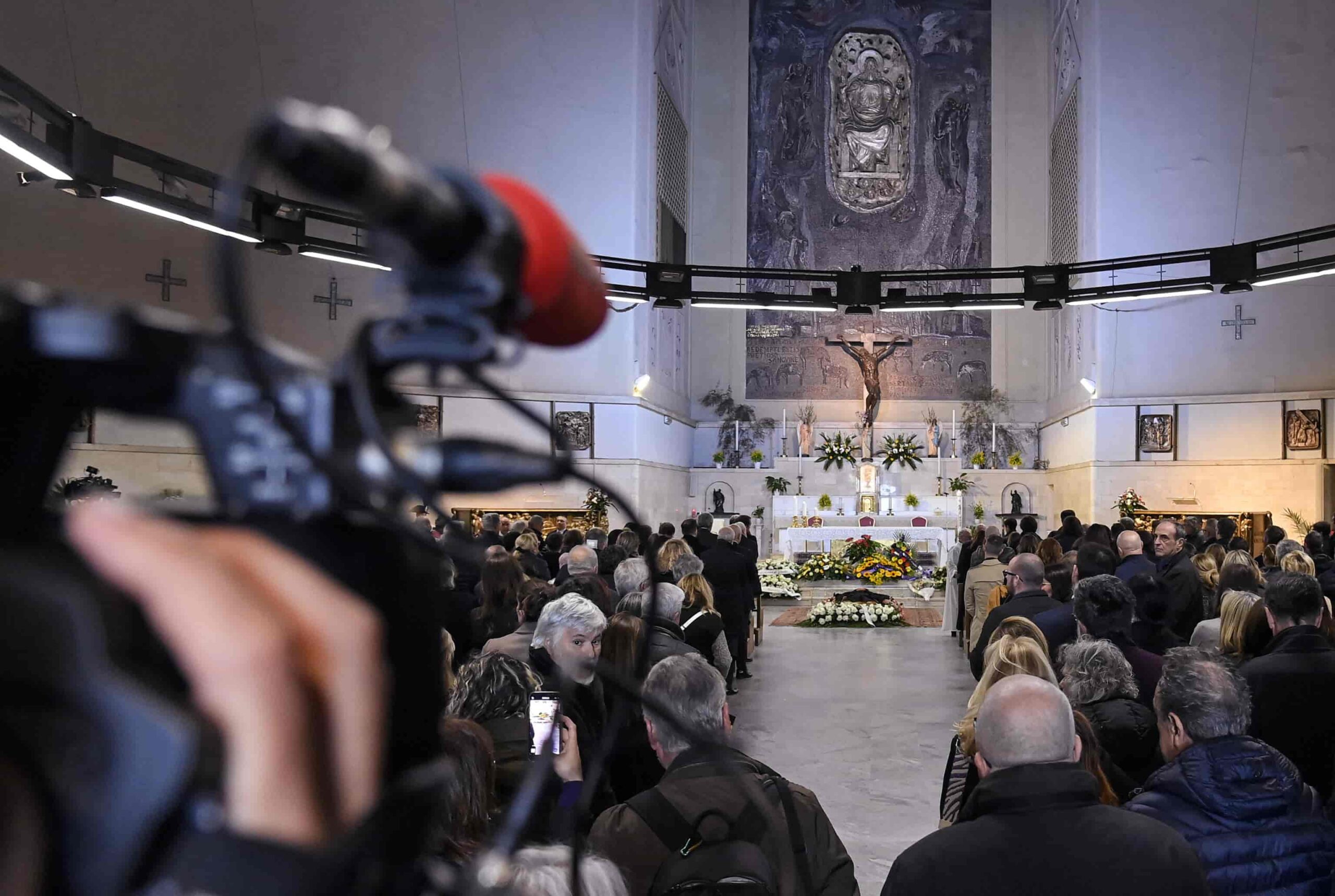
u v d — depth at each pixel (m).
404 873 0.36
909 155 28.52
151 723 0.28
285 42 17.80
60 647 0.29
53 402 0.34
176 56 16.30
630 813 1.95
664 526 10.24
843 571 19.20
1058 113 26.12
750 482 27.08
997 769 2.10
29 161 8.17
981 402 27.73
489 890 0.40
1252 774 2.34
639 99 21.48
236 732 0.31
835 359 28.30
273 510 0.36
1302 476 20.09
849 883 2.00
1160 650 4.79
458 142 19.98
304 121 0.33
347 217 11.45
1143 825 2.01
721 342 28.55
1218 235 20.83
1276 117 20.50
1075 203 23.92
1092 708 3.47
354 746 0.34
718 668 6.10
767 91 28.83
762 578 18.36
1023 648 3.33
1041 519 26.25
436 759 0.42
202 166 16.44
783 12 28.92
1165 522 8.18
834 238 28.47
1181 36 21.14
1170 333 21.27
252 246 13.60
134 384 0.36
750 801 1.80
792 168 28.69
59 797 0.28
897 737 8.27
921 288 28.20
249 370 0.36
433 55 19.73
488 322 0.40
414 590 0.41
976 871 1.98
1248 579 4.96
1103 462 21.52
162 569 0.32
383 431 0.38
